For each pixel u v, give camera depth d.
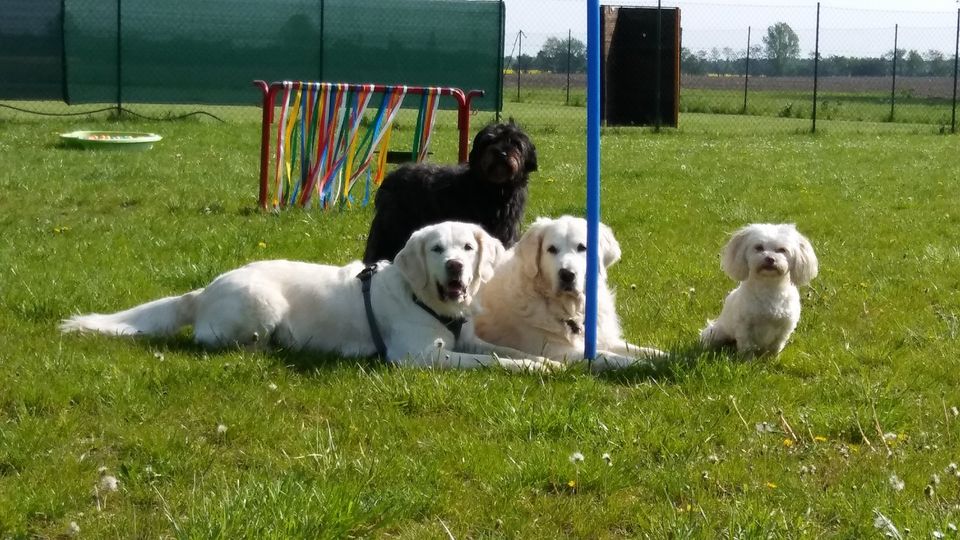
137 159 11.20
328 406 4.90
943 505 4.35
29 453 4.51
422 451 4.62
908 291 6.40
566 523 4.29
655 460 4.62
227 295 5.41
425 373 5.09
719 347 5.59
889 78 26.92
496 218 6.61
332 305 5.46
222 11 16.81
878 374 5.31
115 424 4.70
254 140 13.88
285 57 17.12
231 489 4.32
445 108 17.50
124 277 6.30
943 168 12.27
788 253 5.40
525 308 5.54
